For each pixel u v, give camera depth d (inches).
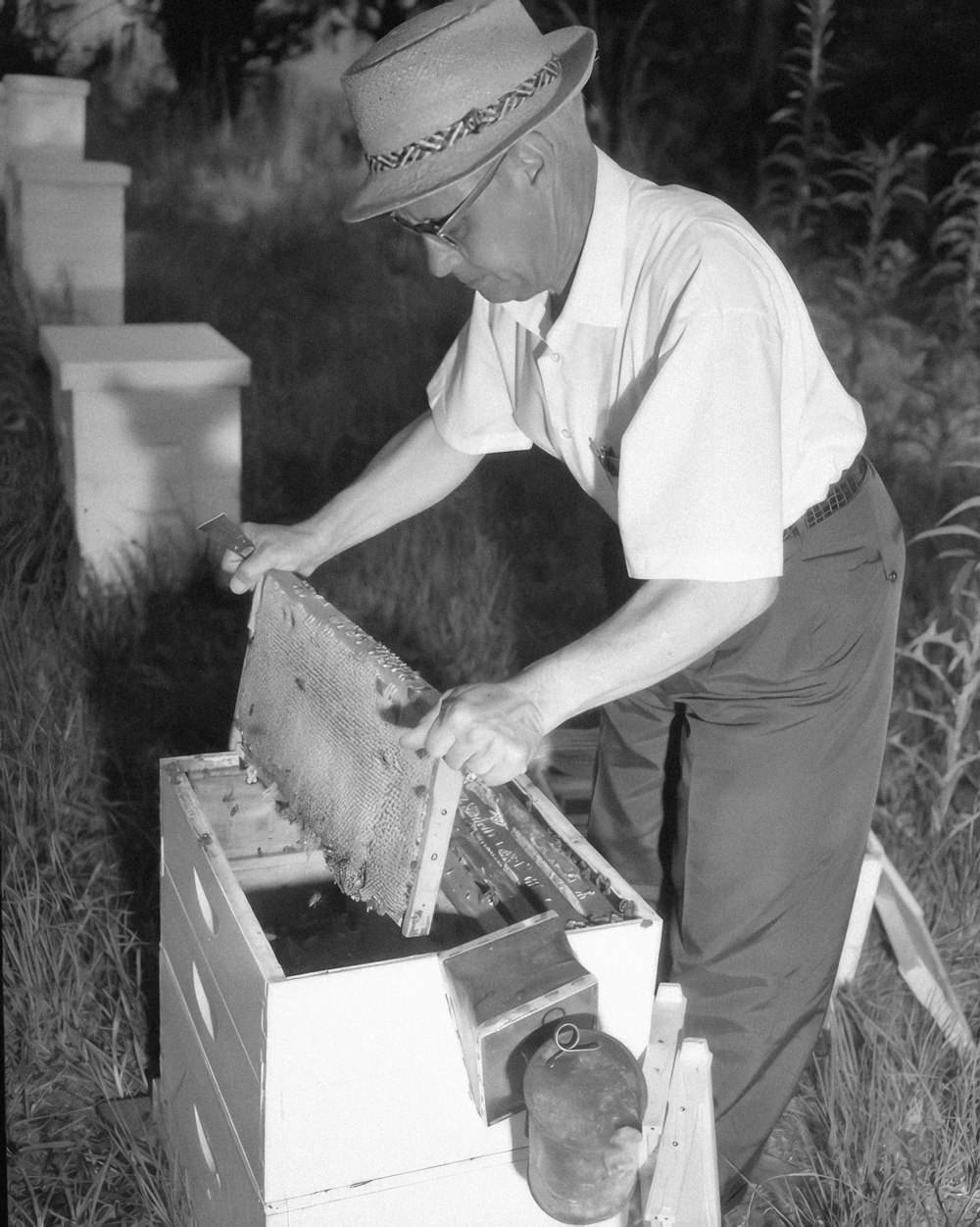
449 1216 67.7
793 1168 92.0
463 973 61.7
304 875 86.5
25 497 171.6
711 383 65.5
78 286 238.4
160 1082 90.8
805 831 80.9
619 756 91.4
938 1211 87.0
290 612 79.7
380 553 173.3
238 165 369.4
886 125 305.3
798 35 308.5
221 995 70.7
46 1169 88.9
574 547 183.6
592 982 61.4
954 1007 99.7
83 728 132.2
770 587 66.9
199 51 372.5
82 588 159.5
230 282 295.1
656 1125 69.5
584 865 71.5
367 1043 62.9
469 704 60.4
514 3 65.2
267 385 235.3
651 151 316.8
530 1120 59.6
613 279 70.6
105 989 101.5
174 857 80.9
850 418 78.4
